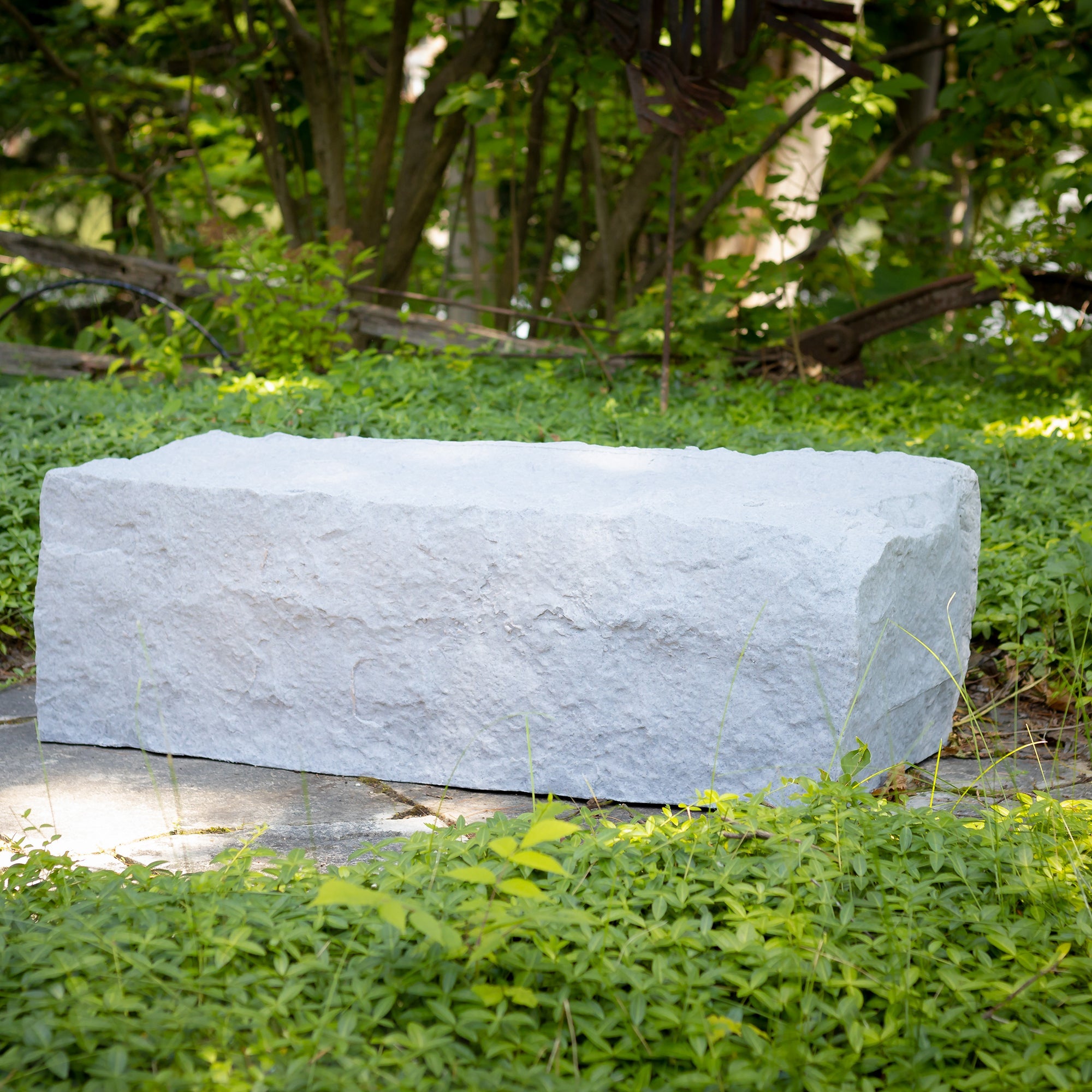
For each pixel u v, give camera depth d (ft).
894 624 10.05
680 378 25.84
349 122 36.52
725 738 9.79
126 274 27.40
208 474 11.35
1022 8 26.71
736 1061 5.83
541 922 6.46
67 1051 5.91
